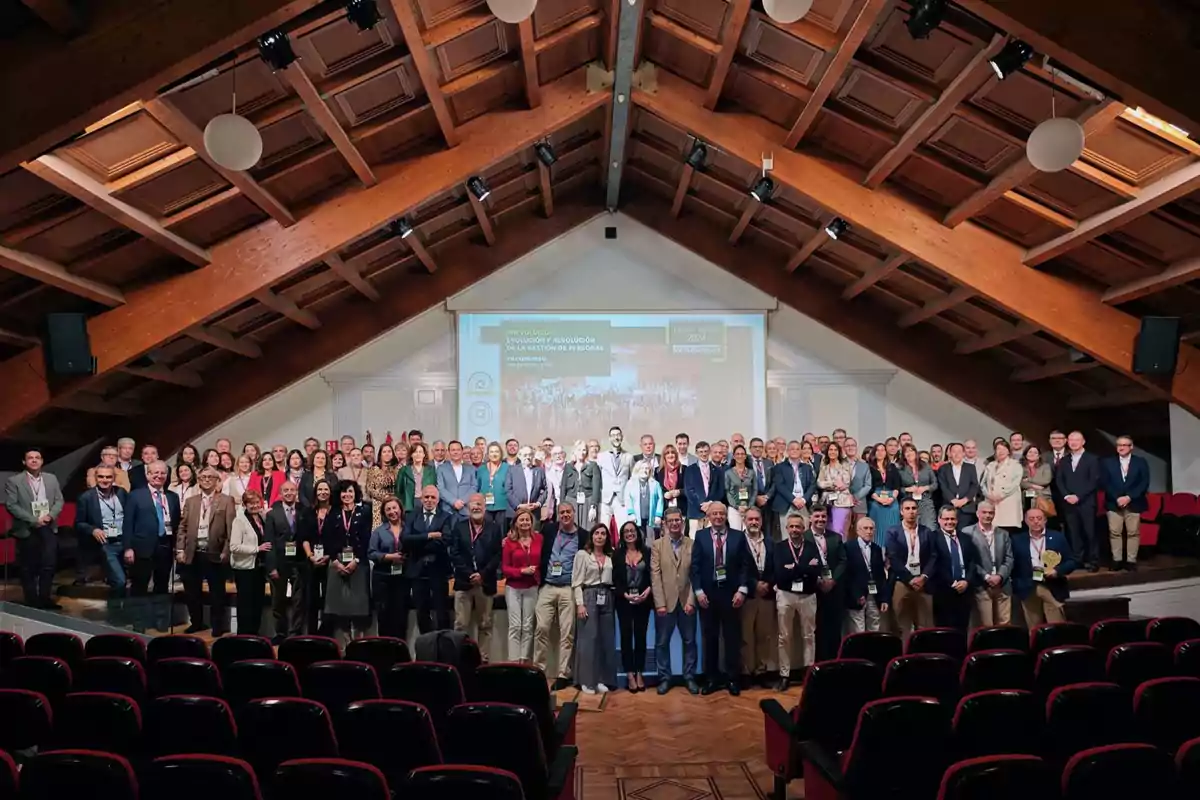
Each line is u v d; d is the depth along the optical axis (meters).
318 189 9.00
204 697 3.48
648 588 7.44
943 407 12.59
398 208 9.03
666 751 5.79
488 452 10.22
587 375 12.30
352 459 10.23
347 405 12.31
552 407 12.25
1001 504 9.59
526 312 12.37
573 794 4.42
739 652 7.34
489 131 9.12
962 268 9.13
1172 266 8.14
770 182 9.59
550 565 7.62
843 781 3.71
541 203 12.21
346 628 7.81
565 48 8.60
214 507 8.08
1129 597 9.00
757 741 6.00
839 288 12.48
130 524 7.82
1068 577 8.77
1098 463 9.38
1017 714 3.50
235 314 10.51
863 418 12.55
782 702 7.00
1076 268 9.10
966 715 3.50
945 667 4.37
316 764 2.64
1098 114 6.52
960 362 12.48
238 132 5.43
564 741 4.94
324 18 6.36
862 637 5.21
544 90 9.15
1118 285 8.94
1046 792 2.75
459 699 4.20
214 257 8.95
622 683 7.65
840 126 8.51
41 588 7.47
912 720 3.50
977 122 7.27
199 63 5.25
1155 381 9.05
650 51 9.05
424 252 11.53
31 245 7.47
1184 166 6.85
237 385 12.07
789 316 12.60
